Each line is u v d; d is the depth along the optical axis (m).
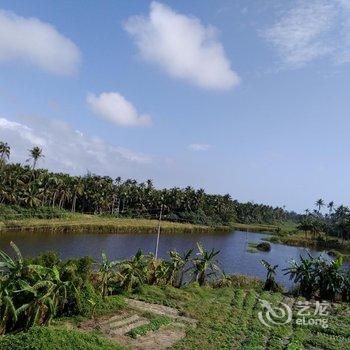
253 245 100.38
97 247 70.25
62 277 22.78
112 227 99.88
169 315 25.88
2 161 97.19
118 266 31.41
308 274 37.28
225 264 65.81
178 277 39.19
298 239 125.69
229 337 22.30
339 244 122.12
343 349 21.97
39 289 20.50
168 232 114.06
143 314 24.92
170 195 148.12
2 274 20.61
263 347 21.42
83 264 25.94
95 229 96.06
